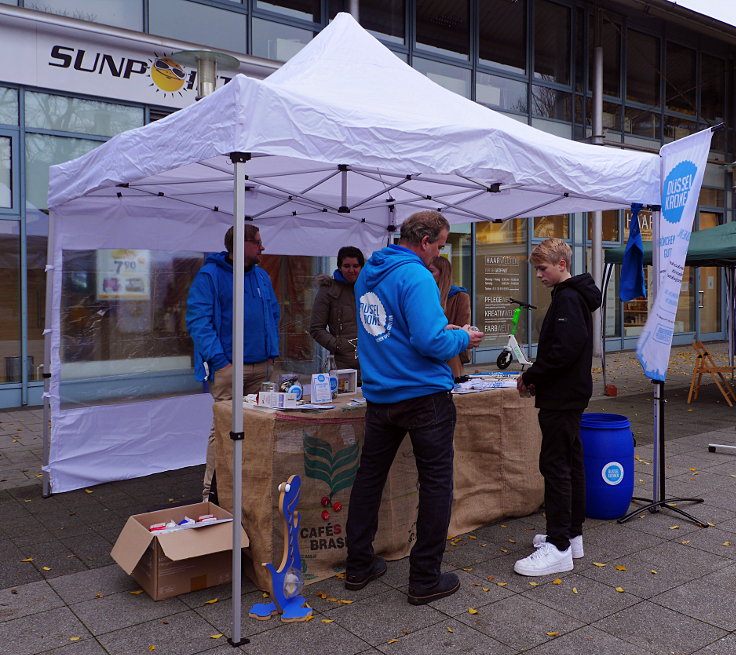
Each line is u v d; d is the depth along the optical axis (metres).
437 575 3.29
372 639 2.94
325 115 3.14
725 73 17.08
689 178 4.27
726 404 9.08
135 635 2.97
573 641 2.91
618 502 4.43
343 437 3.60
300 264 8.16
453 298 4.62
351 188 5.91
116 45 8.54
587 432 4.45
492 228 12.66
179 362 6.29
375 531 3.48
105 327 5.75
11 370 8.33
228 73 9.34
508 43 12.80
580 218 14.06
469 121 3.92
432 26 11.73
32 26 8.03
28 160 8.26
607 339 14.75
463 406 4.20
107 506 4.86
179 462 5.93
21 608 3.24
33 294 8.39
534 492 4.48
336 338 5.39
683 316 16.73
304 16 10.20
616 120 14.72
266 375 4.88
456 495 4.18
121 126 8.79
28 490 5.23
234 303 3.03
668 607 3.22
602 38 14.34
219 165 4.70
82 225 5.23
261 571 3.40
